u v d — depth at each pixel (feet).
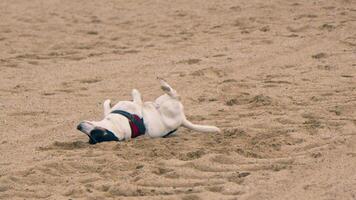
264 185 24.29
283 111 34.32
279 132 30.32
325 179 24.49
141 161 27.20
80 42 58.08
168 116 30.14
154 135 29.99
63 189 24.75
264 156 27.43
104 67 48.11
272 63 46.57
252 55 49.32
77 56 52.65
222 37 57.11
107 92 40.70
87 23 65.51
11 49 55.47
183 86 41.16
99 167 26.76
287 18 63.21
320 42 52.80
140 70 46.42
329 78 41.39
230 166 26.32
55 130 32.71
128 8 71.82
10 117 35.27
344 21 60.39
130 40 58.34
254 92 38.83
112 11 70.64
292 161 26.58
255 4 70.13
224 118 33.58
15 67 49.37
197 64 47.39
